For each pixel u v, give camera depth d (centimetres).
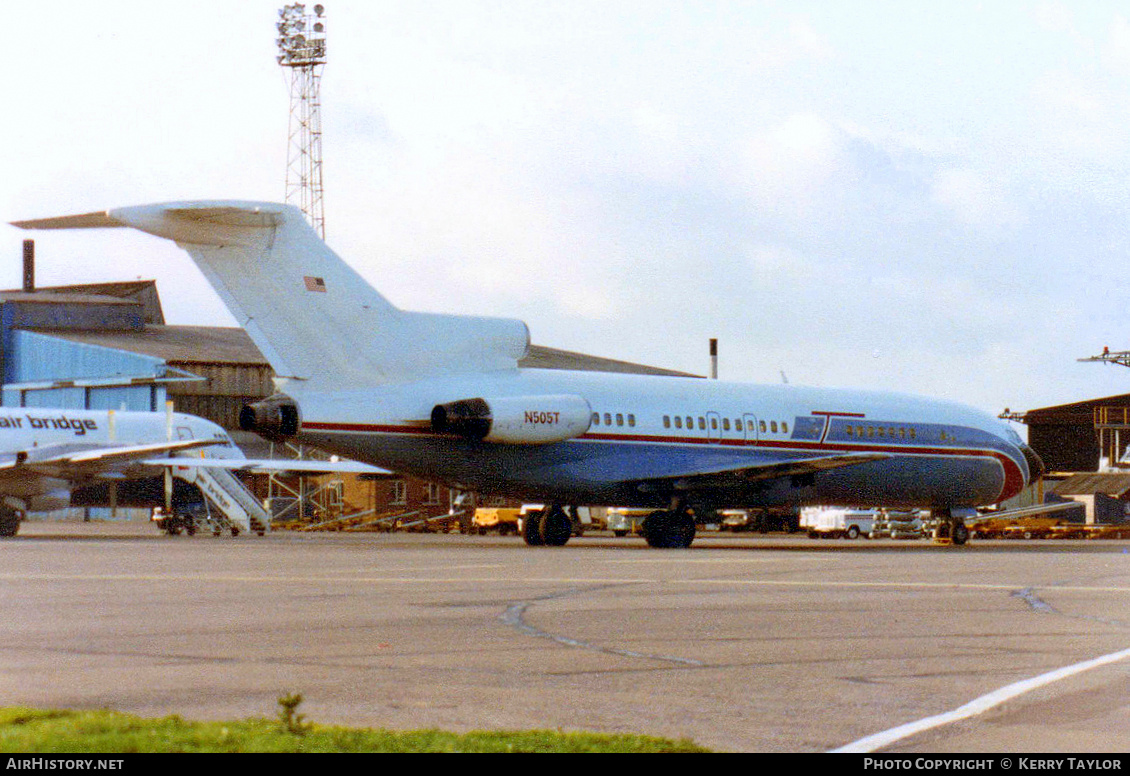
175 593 1889
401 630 1424
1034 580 2245
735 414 3975
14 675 1085
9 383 8912
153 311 11125
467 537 5756
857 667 1168
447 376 3538
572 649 1273
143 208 3064
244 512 5547
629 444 3766
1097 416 9075
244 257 3247
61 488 4853
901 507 4428
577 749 751
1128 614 1639
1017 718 937
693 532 3856
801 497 4103
